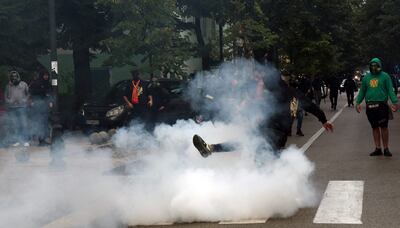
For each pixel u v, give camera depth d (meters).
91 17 20.84
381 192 8.79
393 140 16.42
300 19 29.86
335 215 7.30
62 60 30.59
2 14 18.72
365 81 13.00
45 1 19.61
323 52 31.69
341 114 29.50
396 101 12.84
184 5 24.67
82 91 22.20
